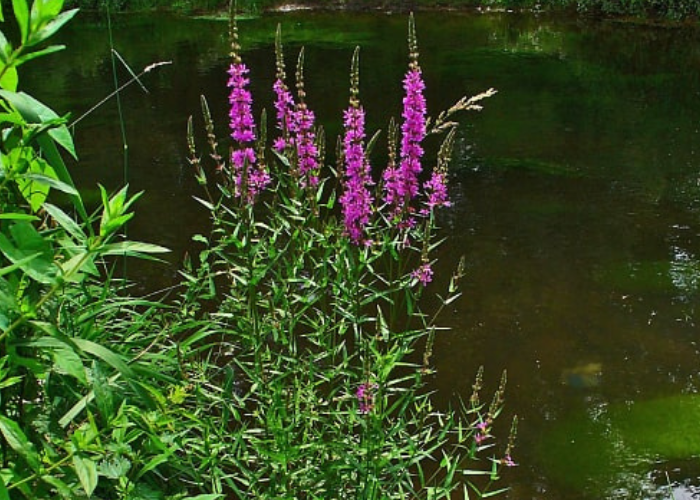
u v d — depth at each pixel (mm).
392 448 2982
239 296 3021
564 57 13625
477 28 16219
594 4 17203
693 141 9500
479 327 5641
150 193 7789
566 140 9578
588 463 4316
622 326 5691
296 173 2988
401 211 3018
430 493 2953
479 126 10164
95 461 1948
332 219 2963
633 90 11625
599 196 7980
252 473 2734
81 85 11922
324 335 3064
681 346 5461
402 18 17672
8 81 1738
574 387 4988
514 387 4977
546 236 7098
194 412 2902
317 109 10672
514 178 8469
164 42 15297
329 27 16688
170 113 10578
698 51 13930
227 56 13820
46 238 1845
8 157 1778
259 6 19125
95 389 1742
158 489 2283
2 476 1540
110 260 6156
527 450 4438
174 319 3385
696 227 7270
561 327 5672
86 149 9148
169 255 6352
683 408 4793
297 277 3156
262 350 3068
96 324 2676
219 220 2957
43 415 1950
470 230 7211
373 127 9914
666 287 6238
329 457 2918
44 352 1774
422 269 2973
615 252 6793
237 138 2932
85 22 17750
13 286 1828
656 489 4145
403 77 12289
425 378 5020
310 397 2900
